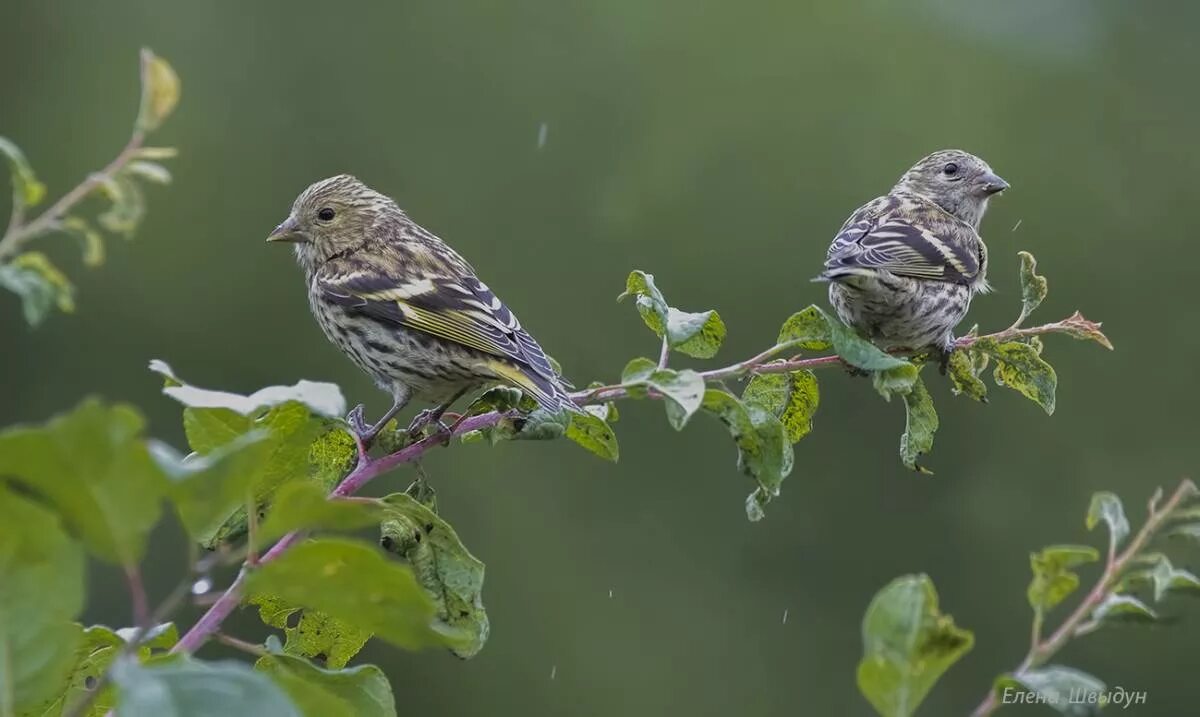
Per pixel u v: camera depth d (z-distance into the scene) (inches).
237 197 728.3
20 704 127.6
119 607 568.4
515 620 643.5
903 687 134.9
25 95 761.6
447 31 749.9
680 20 747.4
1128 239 735.7
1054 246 736.3
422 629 136.4
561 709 632.4
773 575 655.1
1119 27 783.7
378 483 655.8
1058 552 144.7
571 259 723.4
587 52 743.7
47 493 122.8
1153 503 146.9
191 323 708.7
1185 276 730.8
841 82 740.0
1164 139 753.0
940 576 658.8
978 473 673.6
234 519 179.6
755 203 714.8
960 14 781.9
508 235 732.7
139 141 141.6
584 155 733.3
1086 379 711.7
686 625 646.5
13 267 134.3
